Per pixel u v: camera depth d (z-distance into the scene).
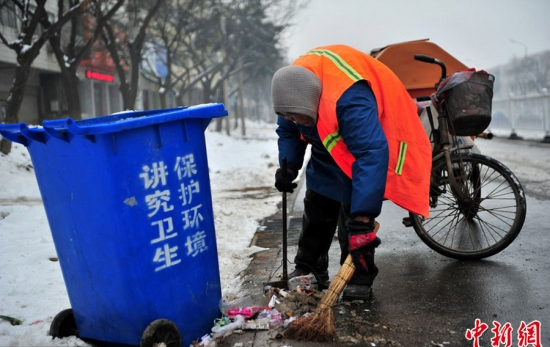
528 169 9.73
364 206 2.99
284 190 3.67
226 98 35.19
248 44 37.41
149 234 2.60
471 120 4.11
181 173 2.73
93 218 2.56
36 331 3.04
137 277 2.57
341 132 3.14
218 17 33.19
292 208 7.43
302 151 3.77
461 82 4.11
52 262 4.77
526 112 20.19
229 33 34.97
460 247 4.34
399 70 6.56
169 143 2.67
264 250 5.06
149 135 2.59
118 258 2.55
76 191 2.58
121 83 21.31
